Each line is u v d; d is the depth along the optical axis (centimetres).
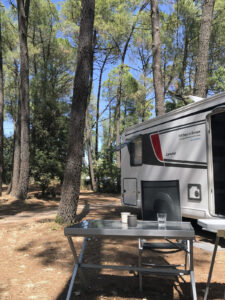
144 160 689
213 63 1490
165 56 1455
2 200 1134
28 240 509
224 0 1347
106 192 1869
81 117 612
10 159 2236
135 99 1944
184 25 1369
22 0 1188
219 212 479
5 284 313
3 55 1549
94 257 402
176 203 310
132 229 241
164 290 288
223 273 335
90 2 632
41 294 284
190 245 248
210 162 489
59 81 1798
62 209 607
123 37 1633
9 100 1892
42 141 1395
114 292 284
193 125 533
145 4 1473
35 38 1773
